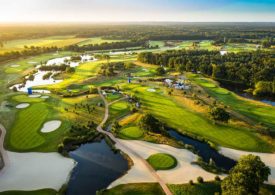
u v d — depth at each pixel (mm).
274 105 110625
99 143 73625
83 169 61062
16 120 86312
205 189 52906
